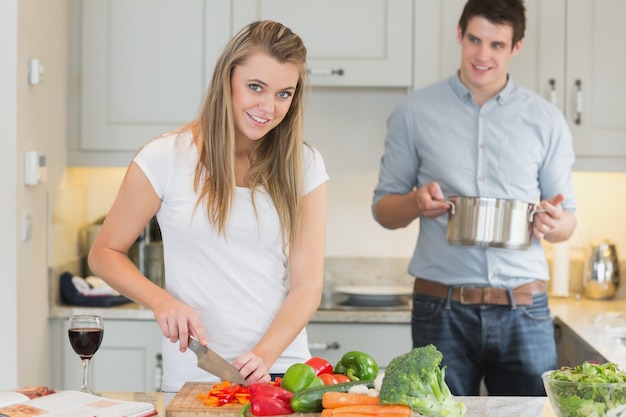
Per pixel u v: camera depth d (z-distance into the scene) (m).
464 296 3.08
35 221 3.43
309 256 2.29
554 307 3.85
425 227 3.17
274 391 1.79
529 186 3.14
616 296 4.15
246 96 2.10
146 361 3.65
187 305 2.20
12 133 3.19
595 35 3.82
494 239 2.90
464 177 3.14
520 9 3.04
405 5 3.83
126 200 2.20
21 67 3.23
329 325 3.64
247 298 2.21
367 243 4.21
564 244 4.10
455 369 3.11
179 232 2.19
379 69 3.85
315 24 3.84
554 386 1.72
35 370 3.45
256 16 3.84
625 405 1.67
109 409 1.83
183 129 2.25
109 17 3.84
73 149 3.88
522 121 3.13
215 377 2.21
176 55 3.85
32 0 3.36
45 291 3.59
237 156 2.24
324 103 4.19
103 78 3.86
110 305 3.70
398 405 1.68
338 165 4.21
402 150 3.25
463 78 3.16
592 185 4.21
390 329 3.64
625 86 3.82
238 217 2.19
